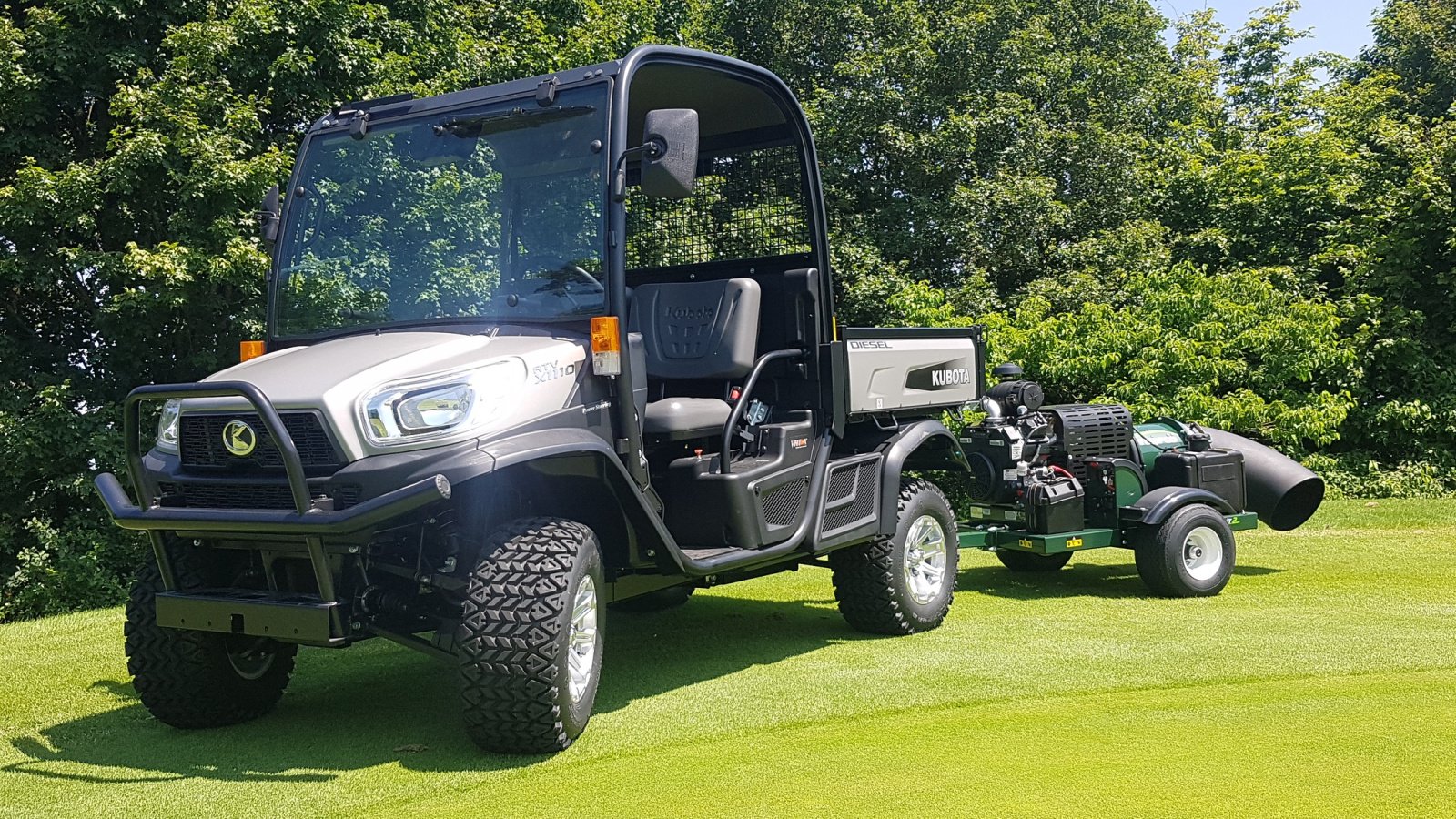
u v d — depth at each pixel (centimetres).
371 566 386
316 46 1057
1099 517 687
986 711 418
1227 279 1291
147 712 460
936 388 606
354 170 465
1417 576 726
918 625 570
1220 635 546
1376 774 329
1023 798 319
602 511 425
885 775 344
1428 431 1370
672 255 576
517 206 441
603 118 435
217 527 368
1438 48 2119
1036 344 1230
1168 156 1828
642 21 1564
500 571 376
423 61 1181
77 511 979
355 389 367
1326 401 1230
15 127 998
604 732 404
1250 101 2162
